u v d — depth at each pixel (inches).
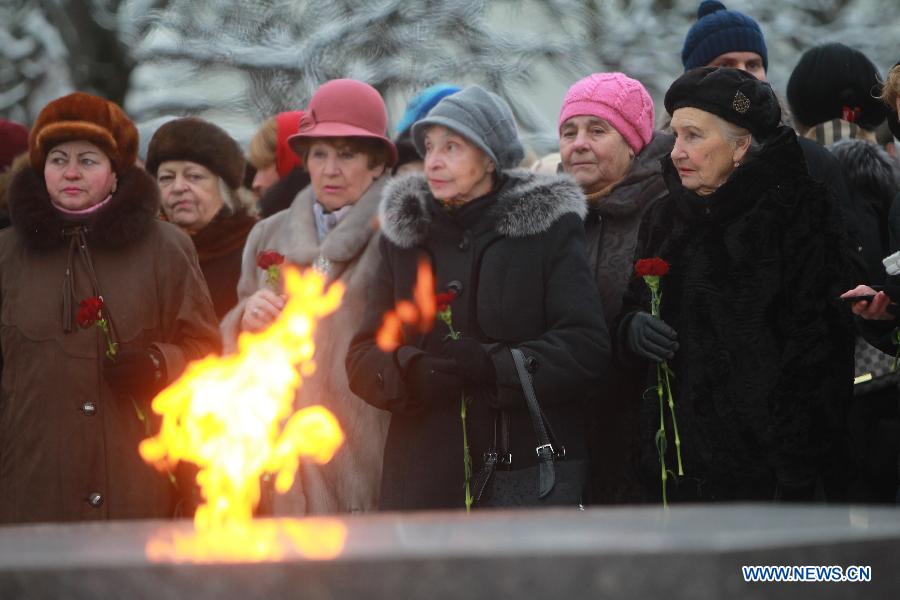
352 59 1745.8
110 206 545.6
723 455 474.0
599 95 578.9
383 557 201.2
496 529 231.1
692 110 500.1
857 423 544.7
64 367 530.0
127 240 543.5
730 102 494.3
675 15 1763.0
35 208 542.0
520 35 1777.8
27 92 1706.4
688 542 208.1
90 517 523.8
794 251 472.1
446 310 504.1
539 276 520.1
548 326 518.0
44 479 523.8
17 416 530.3
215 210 698.8
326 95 625.0
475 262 525.7
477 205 532.1
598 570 203.2
